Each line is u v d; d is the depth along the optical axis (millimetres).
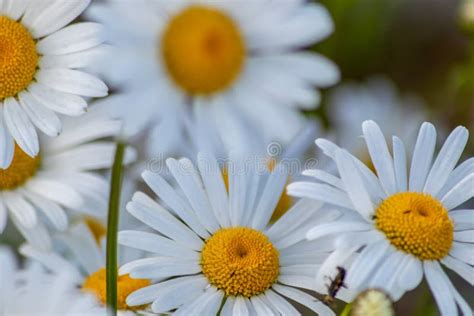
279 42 552
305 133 530
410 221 439
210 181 458
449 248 443
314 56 558
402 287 432
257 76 552
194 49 535
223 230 454
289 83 552
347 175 441
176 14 536
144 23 527
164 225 451
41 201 475
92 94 461
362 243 436
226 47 543
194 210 455
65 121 484
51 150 482
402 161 452
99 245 487
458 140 456
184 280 447
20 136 457
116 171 448
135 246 447
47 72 463
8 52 460
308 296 447
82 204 476
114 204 446
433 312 503
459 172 455
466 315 433
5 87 460
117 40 509
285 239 456
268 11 552
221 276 447
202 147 525
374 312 421
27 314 415
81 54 464
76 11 465
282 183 461
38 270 453
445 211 445
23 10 463
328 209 456
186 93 540
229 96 546
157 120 522
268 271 448
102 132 484
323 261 452
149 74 524
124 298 457
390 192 449
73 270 465
